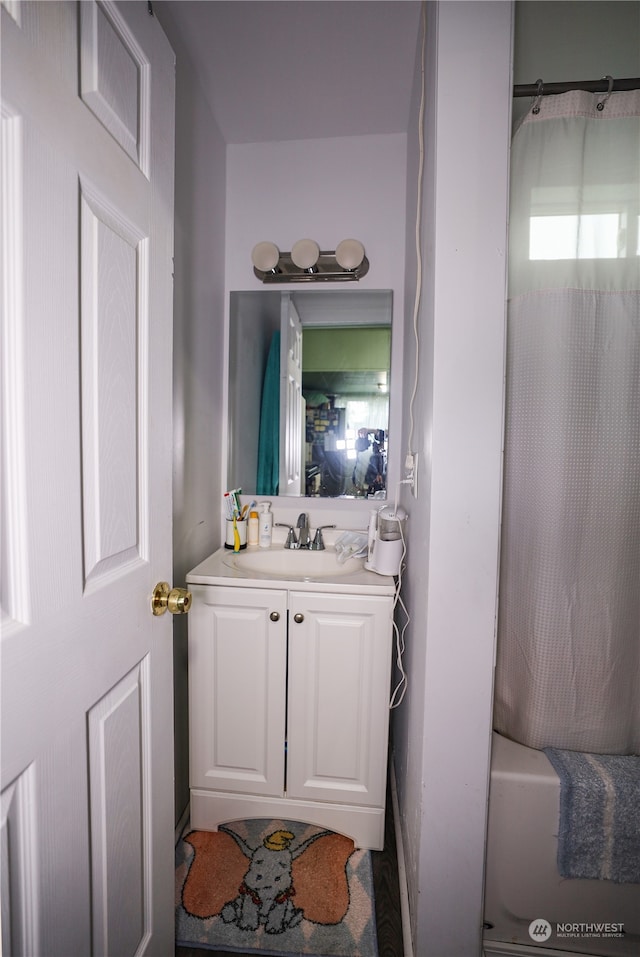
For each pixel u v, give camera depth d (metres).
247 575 1.36
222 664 1.35
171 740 0.95
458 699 0.96
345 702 1.32
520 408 1.11
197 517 1.52
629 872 0.98
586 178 1.06
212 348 1.63
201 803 1.39
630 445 1.06
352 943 1.08
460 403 0.93
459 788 0.97
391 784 1.62
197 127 1.43
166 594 0.88
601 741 1.10
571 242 1.05
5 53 0.49
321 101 1.51
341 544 1.56
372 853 1.33
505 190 0.91
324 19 1.20
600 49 1.18
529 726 1.12
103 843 0.72
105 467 0.70
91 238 0.66
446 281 0.92
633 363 1.05
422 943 1.01
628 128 1.05
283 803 1.37
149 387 0.83
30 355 0.54
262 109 1.55
